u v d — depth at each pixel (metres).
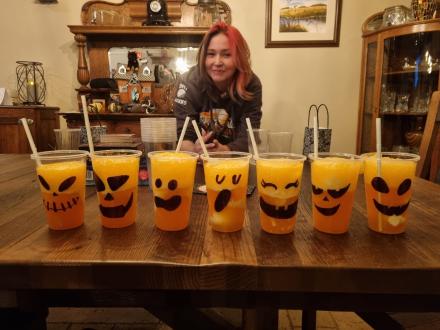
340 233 0.61
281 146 1.26
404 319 0.80
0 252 0.53
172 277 0.50
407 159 0.60
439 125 1.30
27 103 2.79
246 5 2.84
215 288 0.50
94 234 0.61
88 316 1.48
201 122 1.76
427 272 0.49
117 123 2.66
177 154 0.65
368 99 2.74
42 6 2.89
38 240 0.58
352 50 2.89
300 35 2.88
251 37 2.89
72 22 2.90
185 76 1.79
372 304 0.53
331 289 0.50
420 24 2.27
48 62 2.95
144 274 0.51
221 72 1.66
